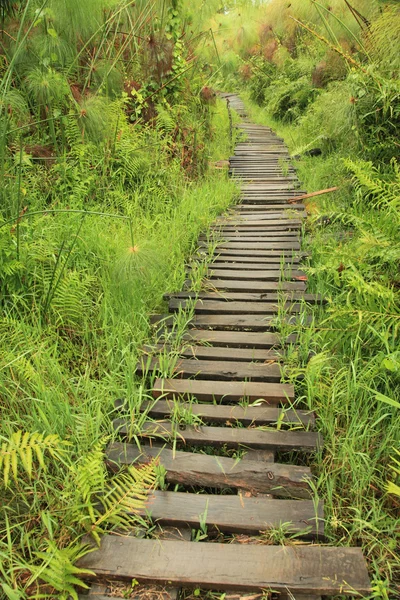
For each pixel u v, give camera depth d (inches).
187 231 191.0
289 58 524.1
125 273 111.1
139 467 81.8
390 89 188.1
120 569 64.2
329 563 65.3
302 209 240.2
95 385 99.3
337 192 232.5
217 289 150.6
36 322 117.3
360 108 201.2
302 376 105.4
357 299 116.6
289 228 207.9
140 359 112.2
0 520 73.0
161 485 78.2
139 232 178.2
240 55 641.6
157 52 259.1
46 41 183.5
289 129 476.7
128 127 227.1
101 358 113.3
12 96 149.3
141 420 90.8
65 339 119.2
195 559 65.7
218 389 101.2
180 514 72.8
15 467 65.7
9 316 116.0
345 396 98.0
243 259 172.9
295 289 147.4
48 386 96.3
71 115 191.6
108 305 128.3
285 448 86.5
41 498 76.7
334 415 95.3
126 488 73.9
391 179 171.3
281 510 73.8
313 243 183.5
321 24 332.8
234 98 740.7
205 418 94.3
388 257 118.9
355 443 87.6
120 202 194.9
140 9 269.3
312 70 426.6
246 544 68.6
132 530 70.9
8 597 62.3
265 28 489.4
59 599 60.4
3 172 138.8
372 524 73.3
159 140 246.4
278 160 356.5
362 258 127.0
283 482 79.0
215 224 216.8
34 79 180.2
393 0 208.7
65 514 72.3
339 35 295.9
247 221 221.1
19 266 118.0
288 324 123.1
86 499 71.9
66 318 121.9
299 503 75.0
